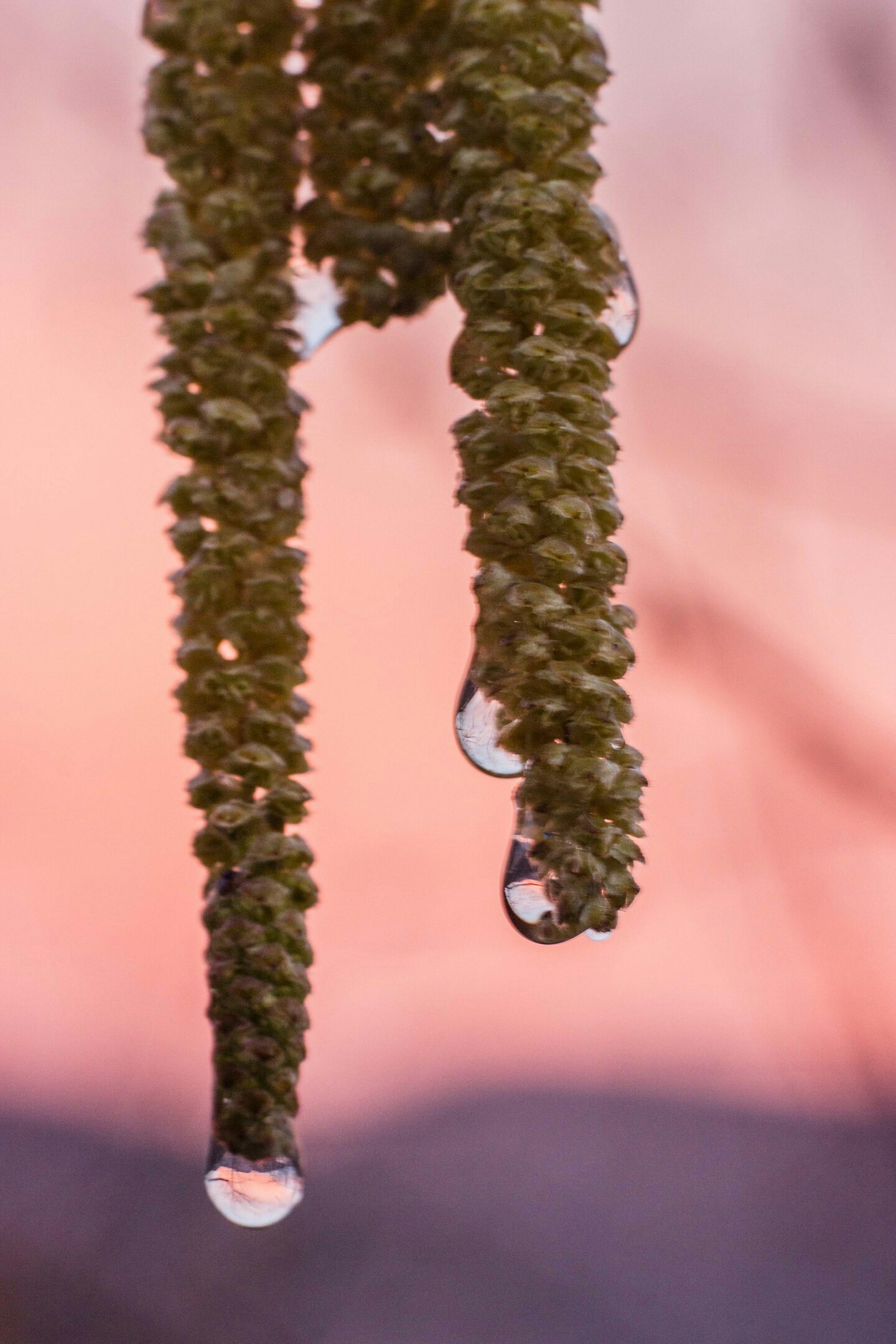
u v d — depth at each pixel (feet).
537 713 0.60
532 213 0.61
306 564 0.63
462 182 0.62
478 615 0.61
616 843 0.60
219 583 0.63
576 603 0.60
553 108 0.62
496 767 0.63
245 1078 0.61
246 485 0.63
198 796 0.62
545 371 0.61
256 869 0.62
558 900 0.60
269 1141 0.61
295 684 0.63
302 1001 0.62
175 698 0.63
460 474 0.61
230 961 0.62
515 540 0.60
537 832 0.60
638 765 0.60
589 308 0.62
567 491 0.61
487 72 0.62
